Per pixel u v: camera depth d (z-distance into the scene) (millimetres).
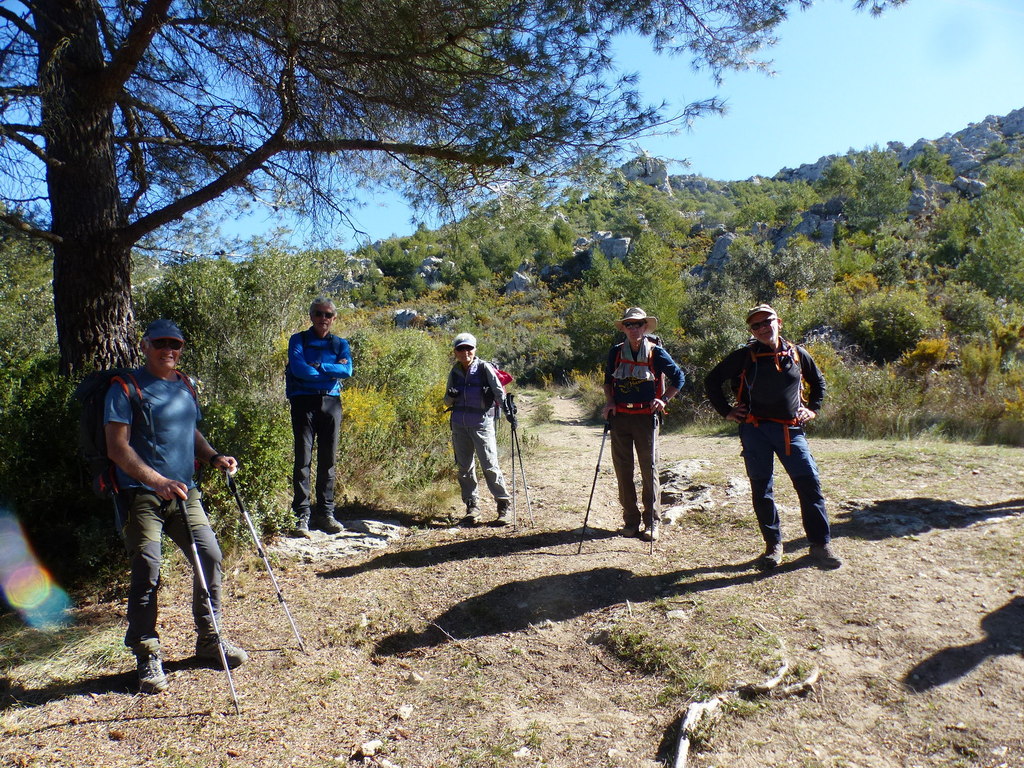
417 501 6586
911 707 2908
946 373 11500
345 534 5543
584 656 3572
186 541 3441
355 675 3479
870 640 3412
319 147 5250
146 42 4715
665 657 3389
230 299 8492
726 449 9375
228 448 5047
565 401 21141
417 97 5238
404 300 62125
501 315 49406
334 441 5656
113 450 3207
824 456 7422
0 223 4680
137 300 8406
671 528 5438
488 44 5000
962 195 58938
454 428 5996
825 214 54969
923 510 5121
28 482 4371
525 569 4734
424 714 3121
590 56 4926
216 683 3348
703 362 14438
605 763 2719
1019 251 25234
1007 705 2855
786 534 4941
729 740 2787
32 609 4090
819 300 18719
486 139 4996
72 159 4883
